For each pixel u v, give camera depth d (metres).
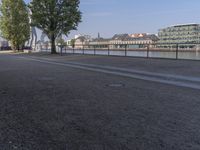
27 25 53.22
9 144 4.66
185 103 7.55
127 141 4.77
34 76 13.52
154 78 12.50
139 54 26.83
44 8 36.16
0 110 6.89
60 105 7.39
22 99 8.17
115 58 24.83
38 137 4.99
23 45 55.75
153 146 4.55
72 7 36.69
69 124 5.74
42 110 6.88
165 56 24.09
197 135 5.06
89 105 7.37
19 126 5.62
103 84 10.93
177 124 5.70
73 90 9.59
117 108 7.03
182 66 16.58
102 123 5.79
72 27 37.19
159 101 7.80
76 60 23.89
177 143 4.68
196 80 11.34
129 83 11.20
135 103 7.57
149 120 5.98
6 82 11.58
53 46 37.81
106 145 4.60
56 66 19.25
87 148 4.48
